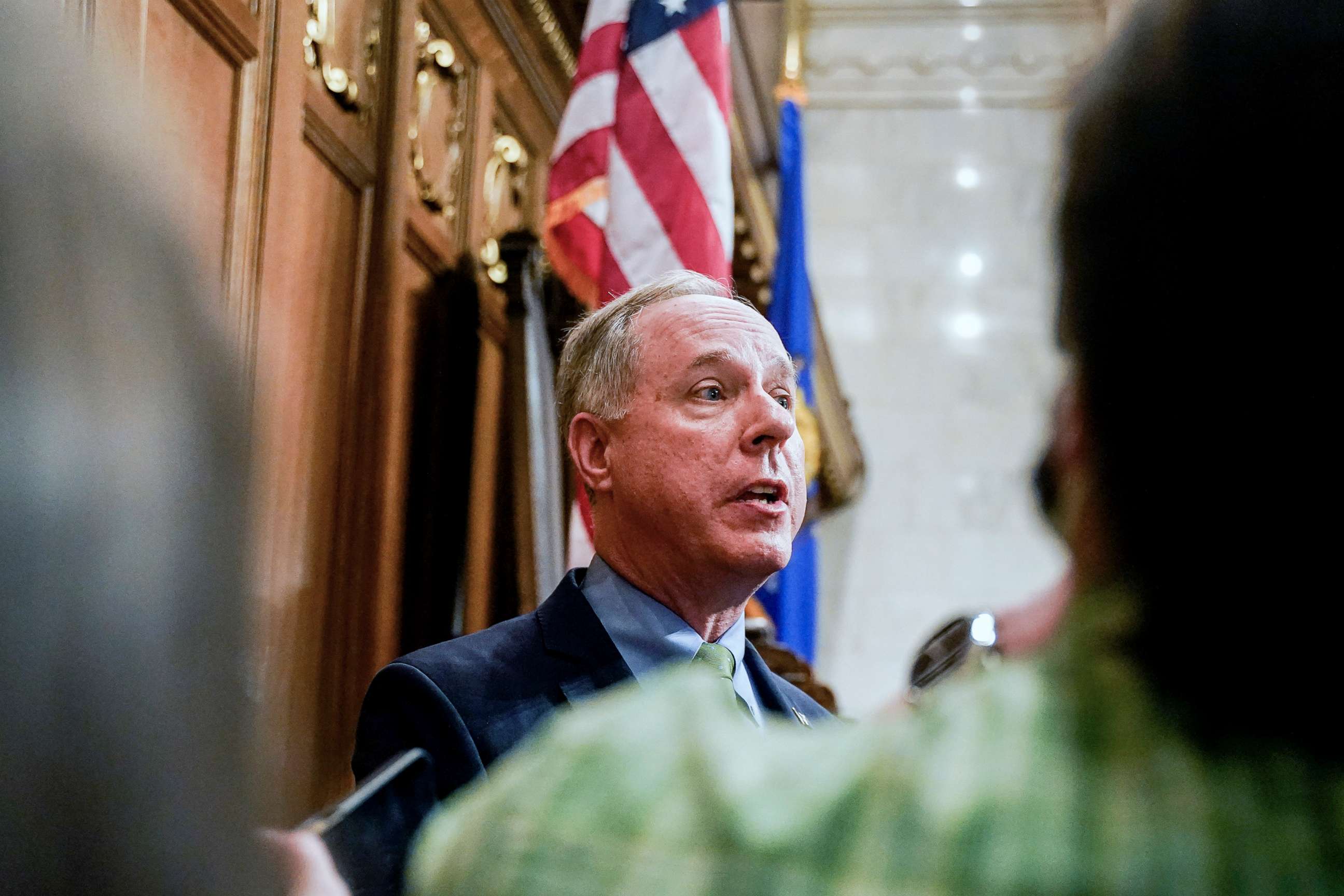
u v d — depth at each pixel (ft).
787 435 5.96
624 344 6.12
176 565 1.36
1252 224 1.66
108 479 1.32
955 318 24.30
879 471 23.76
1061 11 25.27
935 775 1.63
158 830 1.33
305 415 7.91
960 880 1.55
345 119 8.48
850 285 24.54
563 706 5.55
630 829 1.64
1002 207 24.68
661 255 9.34
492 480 10.27
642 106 9.61
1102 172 1.77
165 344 1.38
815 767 1.69
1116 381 1.71
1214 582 1.64
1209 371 1.66
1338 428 1.61
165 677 1.35
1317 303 1.63
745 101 16.31
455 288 10.01
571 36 12.10
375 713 5.42
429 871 1.71
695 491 5.84
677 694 1.81
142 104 1.47
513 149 11.27
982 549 23.29
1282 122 1.67
